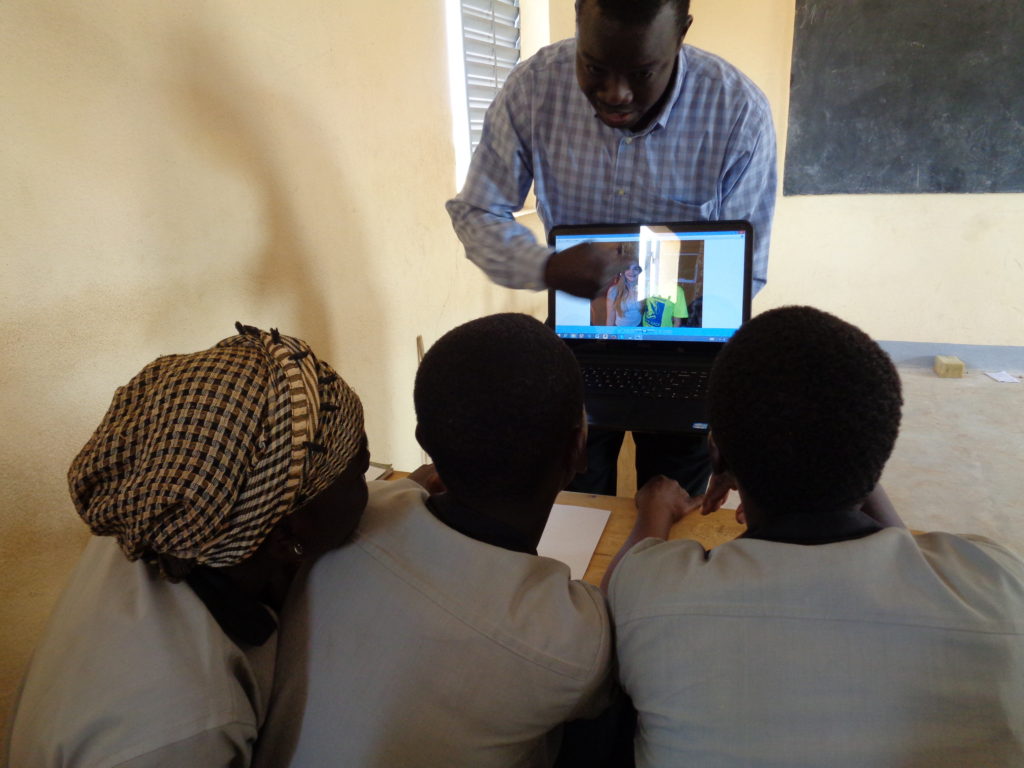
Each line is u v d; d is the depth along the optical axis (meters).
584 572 0.99
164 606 0.58
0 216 0.94
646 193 1.42
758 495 0.64
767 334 0.61
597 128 1.36
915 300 3.55
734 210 1.42
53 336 1.03
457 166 2.45
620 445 1.69
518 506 0.68
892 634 0.56
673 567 0.65
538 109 1.38
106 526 0.53
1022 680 0.56
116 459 0.53
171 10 1.17
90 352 1.08
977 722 0.55
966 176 3.27
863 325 3.67
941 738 0.55
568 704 0.63
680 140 1.34
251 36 1.34
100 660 0.54
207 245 1.29
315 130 1.54
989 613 0.57
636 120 1.21
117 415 0.56
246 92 1.34
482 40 2.67
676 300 1.36
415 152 1.96
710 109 1.31
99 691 0.53
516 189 1.49
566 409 0.65
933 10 3.05
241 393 0.52
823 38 3.24
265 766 0.63
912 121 3.25
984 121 3.16
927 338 3.59
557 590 0.66
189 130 1.22
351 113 1.66
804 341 0.59
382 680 0.61
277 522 0.58
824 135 3.39
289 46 1.44
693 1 3.36
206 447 0.50
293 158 1.48
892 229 3.47
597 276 1.21
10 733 0.60
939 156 3.27
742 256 1.31
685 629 0.61
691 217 1.43
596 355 1.43
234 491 0.51
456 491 0.68
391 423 1.98
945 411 3.08
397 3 1.81
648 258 1.36
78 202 1.04
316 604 0.66
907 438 2.85
